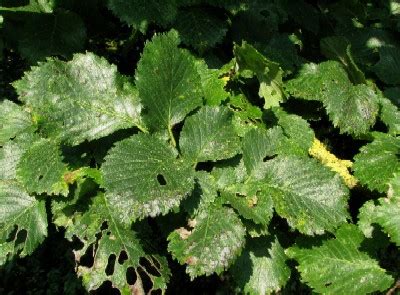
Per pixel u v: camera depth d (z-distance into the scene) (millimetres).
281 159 583
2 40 738
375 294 625
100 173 543
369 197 690
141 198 491
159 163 522
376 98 729
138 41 762
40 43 708
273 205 558
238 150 564
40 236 560
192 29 688
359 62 859
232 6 705
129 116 568
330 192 566
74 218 555
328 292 577
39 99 590
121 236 548
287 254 600
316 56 859
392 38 910
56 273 784
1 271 780
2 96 810
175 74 572
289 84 734
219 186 569
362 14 894
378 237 611
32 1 703
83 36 720
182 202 538
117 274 534
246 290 576
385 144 667
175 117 580
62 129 551
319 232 551
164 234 562
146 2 650
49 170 556
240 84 694
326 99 710
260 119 661
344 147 796
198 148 563
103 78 574
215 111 571
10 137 619
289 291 711
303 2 835
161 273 549
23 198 568
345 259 599
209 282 723
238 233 528
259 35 751
